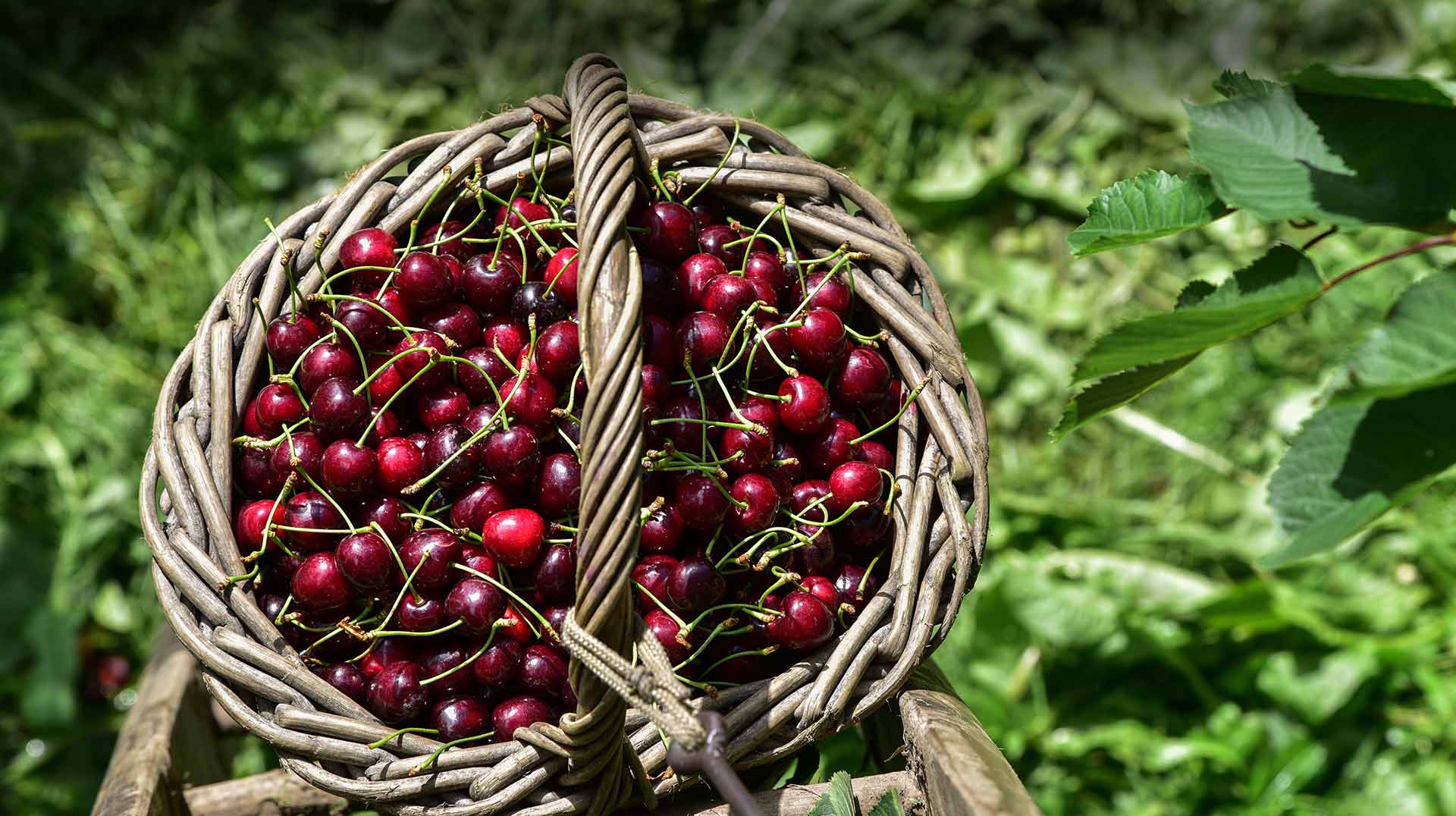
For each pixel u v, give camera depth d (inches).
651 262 59.9
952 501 60.0
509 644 58.7
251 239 103.7
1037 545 88.9
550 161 60.6
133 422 96.9
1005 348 97.7
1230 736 77.5
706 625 59.8
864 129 106.9
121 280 103.0
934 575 59.7
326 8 115.8
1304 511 52.2
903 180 106.1
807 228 60.7
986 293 99.4
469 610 58.2
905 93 107.0
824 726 58.9
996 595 78.9
